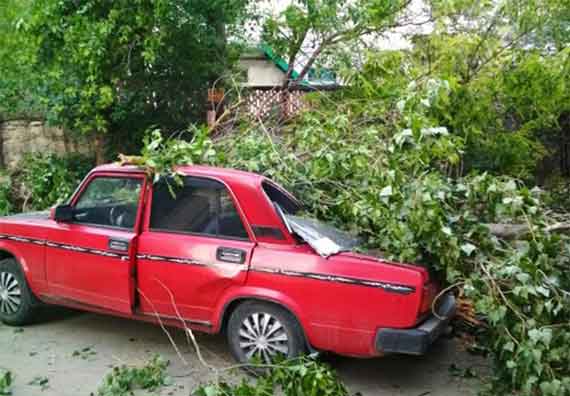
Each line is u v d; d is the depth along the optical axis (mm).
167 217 4836
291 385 3979
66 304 5324
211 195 4699
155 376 4473
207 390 3924
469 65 8273
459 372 4840
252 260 4426
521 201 4324
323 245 4367
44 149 10852
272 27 9125
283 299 4332
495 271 4184
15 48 9375
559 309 3914
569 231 5145
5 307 5652
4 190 9727
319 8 8477
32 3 8266
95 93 8711
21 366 4750
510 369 4141
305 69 9398
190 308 4664
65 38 8078
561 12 8188
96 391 4309
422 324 4234
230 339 4629
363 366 4957
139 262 4816
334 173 5438
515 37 8281
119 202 5055
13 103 10523
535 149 9555
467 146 8539
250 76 14281
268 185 4824
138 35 8539
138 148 10328
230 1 8844
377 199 4621
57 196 9398
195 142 5168
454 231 4484
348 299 4168
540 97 8195
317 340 4297
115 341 5336
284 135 6801
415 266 4270
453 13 8227
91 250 5000
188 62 9680
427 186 4441
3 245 5551
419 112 5273
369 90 7809
